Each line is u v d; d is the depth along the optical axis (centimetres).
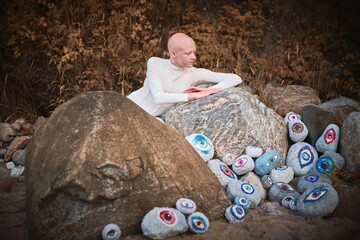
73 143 226
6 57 462
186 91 355
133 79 487
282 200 282
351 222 244
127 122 242
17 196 286
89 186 216
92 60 473
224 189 284
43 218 214
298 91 441
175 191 245
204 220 239
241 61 514
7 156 353
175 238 227
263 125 333
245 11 591
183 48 332
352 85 487
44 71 460
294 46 556
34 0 470
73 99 250
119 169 224
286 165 337
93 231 217
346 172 311
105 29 499
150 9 530
